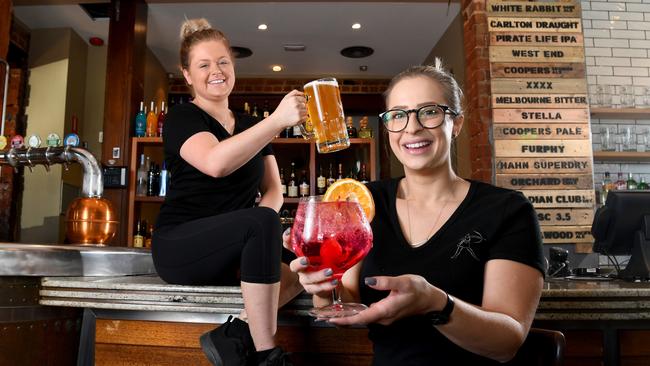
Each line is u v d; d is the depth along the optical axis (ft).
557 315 3.78
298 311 3.91
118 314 4.15
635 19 12.16
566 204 10.19
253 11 13.48
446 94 3.30
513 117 10.40
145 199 12.41
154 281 4.45
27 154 5.89
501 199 3.13
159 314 4.07
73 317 4.71
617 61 11.99
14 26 14.26
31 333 4.27
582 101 10.52
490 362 2.90
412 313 2.35
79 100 15.34
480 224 3.06
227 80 5.12
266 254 3.60
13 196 14.03
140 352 4.08
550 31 10.71
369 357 3.93
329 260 2.57
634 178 11.71
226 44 5.24
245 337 3.38
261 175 5.05
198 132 4.53
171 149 4.62
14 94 14.38
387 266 3.13
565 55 10.65
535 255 2.92
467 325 2.40
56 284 4.21
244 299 3.60
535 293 2.84
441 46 15.01
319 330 3.96
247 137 4.07
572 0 10.87
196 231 4.04
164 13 13.69
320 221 2.56
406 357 2.92
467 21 11.46
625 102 11.28
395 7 13.19
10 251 4.13
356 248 2.58
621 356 3.87
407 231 3.28
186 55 5.22
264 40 15.21
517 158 10.28
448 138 3.29
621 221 5.73
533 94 10.49
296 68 17.42
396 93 3.34
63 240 14.24
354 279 3.34
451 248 3.04
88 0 13.16
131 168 12.46
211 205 4.59
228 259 3.87
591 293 3.77
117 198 12.32
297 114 3.99
